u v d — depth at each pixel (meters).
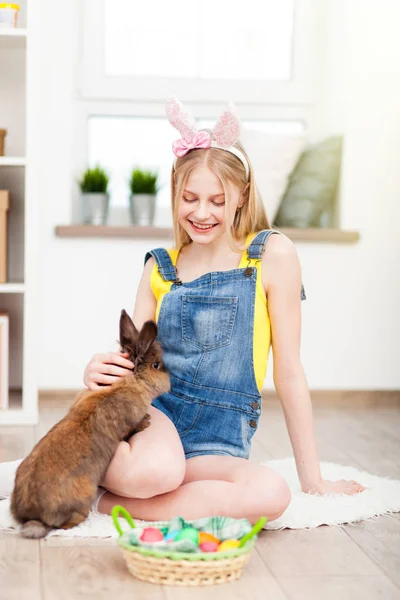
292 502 1.80
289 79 3.59
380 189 3.34
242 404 1.83
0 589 1.36
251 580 1.42
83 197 3.34
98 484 1.65
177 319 1.84
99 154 3.55
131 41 3.52
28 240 2.82
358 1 3.29
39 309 3.25
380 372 3.38
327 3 3.53
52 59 3.22
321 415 3.11
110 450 1.62
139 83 3.52
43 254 3.25
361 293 3.36
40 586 1.37
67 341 3.27
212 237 1.84
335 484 1.92
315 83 3.59
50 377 3.27
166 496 1.67
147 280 1.98
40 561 1.48
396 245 3.36
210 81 3.54
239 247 1.91
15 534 1.61
